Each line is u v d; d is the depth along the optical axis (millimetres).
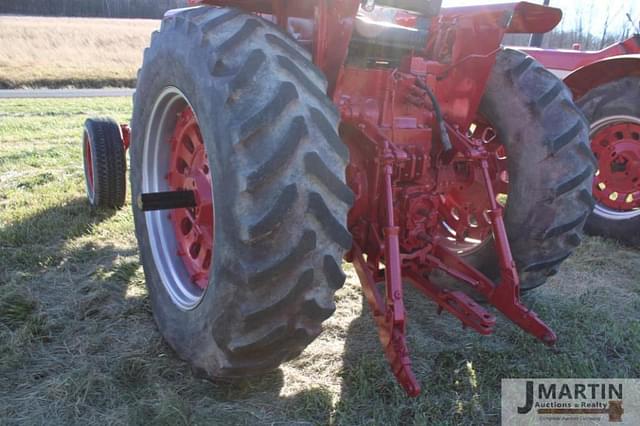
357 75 2629
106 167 4484
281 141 1864
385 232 2375
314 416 2312
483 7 2729
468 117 2818
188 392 2430
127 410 2268
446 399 2432
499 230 2650
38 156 6758
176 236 2881
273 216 1853
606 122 4652
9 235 3982
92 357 2650
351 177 2660
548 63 5727
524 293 3514
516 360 2764
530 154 2852
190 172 2744
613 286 3744
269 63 1981
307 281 1965
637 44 5035
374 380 2521
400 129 2637
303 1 2439
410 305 3320
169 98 2611
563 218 2836
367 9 2461
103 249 3936
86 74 24875
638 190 4559
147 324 2963
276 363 2256
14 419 2221
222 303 2068
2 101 14625
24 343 2719
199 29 2145
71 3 55625
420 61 2768
